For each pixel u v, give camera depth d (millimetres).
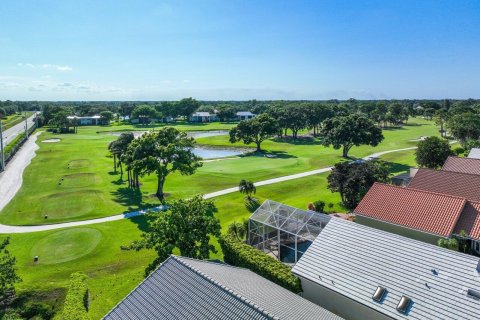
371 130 92125
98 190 64812
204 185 68000
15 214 51656
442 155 68688
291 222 34219
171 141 60406
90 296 29078
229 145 128750
